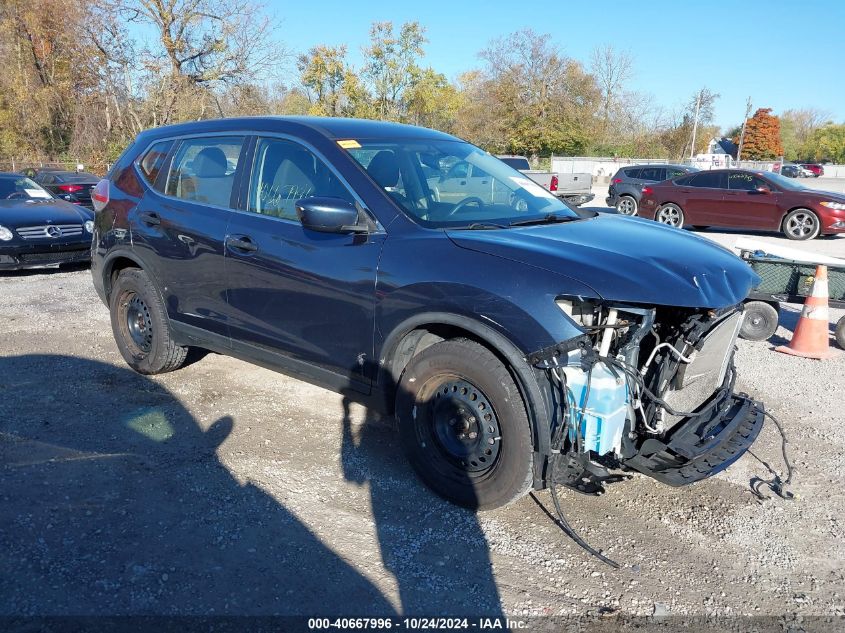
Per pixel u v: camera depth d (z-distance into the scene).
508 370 3.19
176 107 32.09
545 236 3.46
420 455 3.56
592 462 3.18
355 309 3.64
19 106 37.34
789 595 2.96
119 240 5.10
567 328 3.01
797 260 6.73
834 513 3.62
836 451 4.36
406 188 3.84
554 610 2.81
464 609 2.79
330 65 39.69
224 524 3.31
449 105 41.94
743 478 3.99
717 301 3.09
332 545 3.18
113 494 3.54
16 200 9.95
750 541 3.35
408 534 3.29
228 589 2.85
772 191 15.42
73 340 6.23
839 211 14.61
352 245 3.67
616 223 4.03
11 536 3.13
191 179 4.68
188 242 4.52
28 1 35.44
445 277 3.29
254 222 4.16
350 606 2.79
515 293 3.09
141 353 5.21
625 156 55.47
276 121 4.34
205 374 5.37
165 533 3.22
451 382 3.40
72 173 18.69
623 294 2.96
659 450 3.21
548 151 50.66
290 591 2.86
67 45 33.69
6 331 6.47
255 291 4.14
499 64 49.28
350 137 4.10
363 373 3.71
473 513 3.48
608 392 3.03
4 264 8.91
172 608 2.73
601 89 54.44
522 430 3.16
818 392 5.43
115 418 4.49
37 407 4.62
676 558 3.19
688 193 16.61
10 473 3.70
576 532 3.37
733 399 3.84
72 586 2.83
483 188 4.20
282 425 4.46
